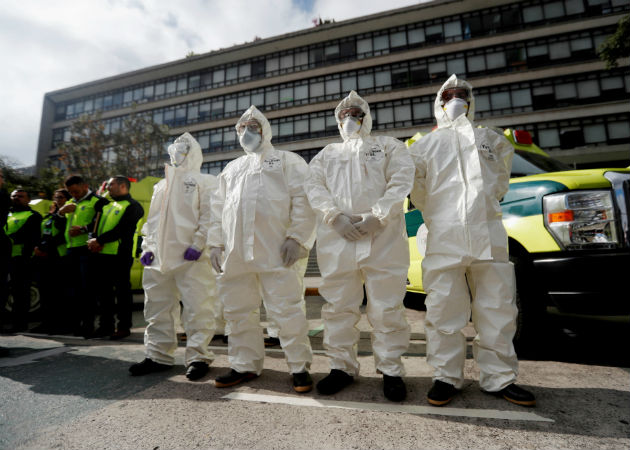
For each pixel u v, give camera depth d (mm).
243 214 2156
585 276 2135
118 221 3740
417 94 20422
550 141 18297
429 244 1991
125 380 2312
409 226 4109
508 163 2082
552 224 2312
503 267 1832
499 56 19594
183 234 2490
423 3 20594
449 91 2162
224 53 24359
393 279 1927
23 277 4301
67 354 3027
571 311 2232
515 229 2488
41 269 4723
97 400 1970
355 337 2061
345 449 1358
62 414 1793
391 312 1908
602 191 2195
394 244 1965
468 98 2170
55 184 18094
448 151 2029
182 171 2676
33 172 28859
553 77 18516
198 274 2471
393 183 1954
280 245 2170
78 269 3969
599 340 2900
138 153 19734
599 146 17562
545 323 2455
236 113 24359
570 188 2318
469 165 1944
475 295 1915
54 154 28891
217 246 2279
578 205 2244
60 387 2203
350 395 1904
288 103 23219
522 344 2500
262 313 5230
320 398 1880
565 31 18562
